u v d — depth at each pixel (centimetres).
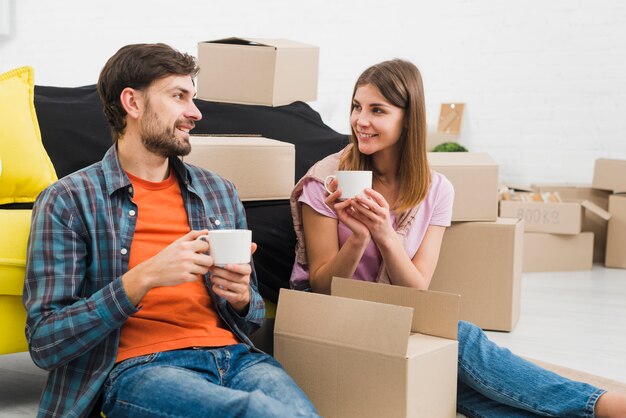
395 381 163
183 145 169
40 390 215
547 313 325
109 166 167
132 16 607
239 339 175
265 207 248
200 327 168
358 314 170
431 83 521
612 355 263
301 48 276
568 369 237
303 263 223
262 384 157
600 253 459
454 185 278
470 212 281
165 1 594
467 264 284
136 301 152
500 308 286
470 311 288
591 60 476
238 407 142
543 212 423
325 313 175
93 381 156
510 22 495
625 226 438
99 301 151
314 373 175
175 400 148
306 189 216
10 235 189
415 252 217
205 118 292
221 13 578
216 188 183
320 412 175
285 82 272
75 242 160
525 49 492
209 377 158
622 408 172
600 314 325
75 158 252
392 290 185
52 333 151
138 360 158
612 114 474
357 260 201
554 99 487
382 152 216
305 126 307
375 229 196
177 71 167
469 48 508
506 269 282
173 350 162
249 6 570
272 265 240
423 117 212
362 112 209
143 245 167
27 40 648
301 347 177
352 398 170
